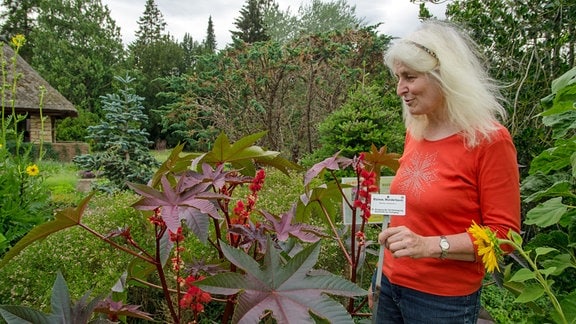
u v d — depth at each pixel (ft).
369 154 5.55
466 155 4.39
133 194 12.10
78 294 7.25
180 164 5.36
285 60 26.50
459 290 4.50
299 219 6.55
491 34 13.12
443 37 4.45
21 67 47.75
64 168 41.65
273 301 3.48
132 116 19.49
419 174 4.68
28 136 48.96
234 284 3.52
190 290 4.02
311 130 28.17
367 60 29.45
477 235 3.84
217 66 29.60
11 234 11.10
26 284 7.90
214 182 4.59
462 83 4.29
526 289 4.22
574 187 6.36
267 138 27.81
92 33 100.48
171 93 31.45
